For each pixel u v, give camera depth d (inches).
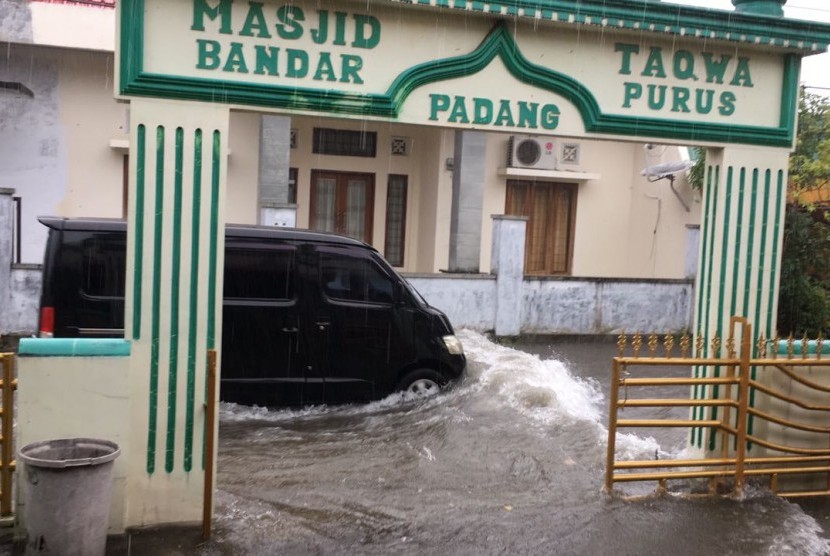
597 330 505.0
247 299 302.5
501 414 309.3
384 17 197.3
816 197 512.1
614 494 225.9
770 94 234.1
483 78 207.3
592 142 641.0
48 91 509.0
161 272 183.5
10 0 473.7
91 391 176.4
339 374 312.2
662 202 618.2
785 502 227.1
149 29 180.9
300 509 209.9
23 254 514.0
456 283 473.7
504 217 479.5
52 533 156.7
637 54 220.1
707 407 241.3
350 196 610.2
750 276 236.4
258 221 530.6
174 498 188.5
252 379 302.7
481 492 228.8
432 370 326.6
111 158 524.4
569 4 205.9
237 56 186.5
